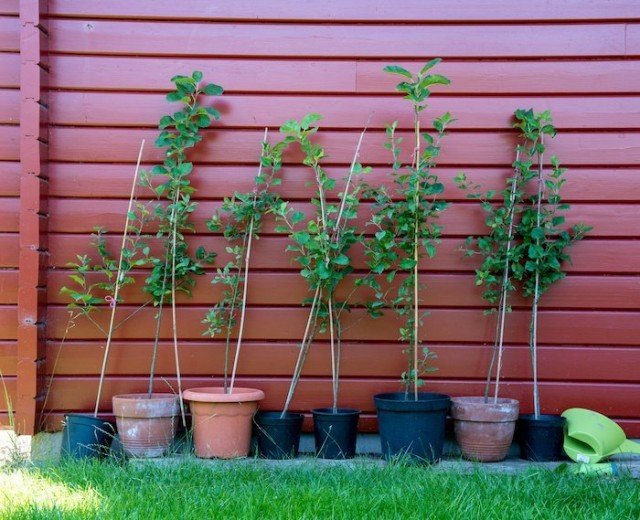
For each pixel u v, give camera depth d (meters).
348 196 3.62
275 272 3.88
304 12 3.85
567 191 3.84
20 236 3.64
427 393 3.74
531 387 3.85
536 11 3.84
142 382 3.85
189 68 3.86
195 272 3.79
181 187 3.76
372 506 2.73
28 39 3.67
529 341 3.83
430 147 3.65
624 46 3.82
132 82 3.85
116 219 3.85
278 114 3.87
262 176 3.73
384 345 3.87
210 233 3.88
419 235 3.71
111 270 3.77
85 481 3.02
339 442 3.61
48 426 3.80
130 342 3.86
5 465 3.46
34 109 3.66
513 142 3.86
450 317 3.86
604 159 3.83
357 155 3.75
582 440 3.53
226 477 3.16
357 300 3.87
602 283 3.83
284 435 3.62
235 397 3.52
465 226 3.86
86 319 3.84
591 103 3.84
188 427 3.86
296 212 3.78
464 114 3.86
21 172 3.64
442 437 3.58
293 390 3.75
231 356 3.86
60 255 3.83
